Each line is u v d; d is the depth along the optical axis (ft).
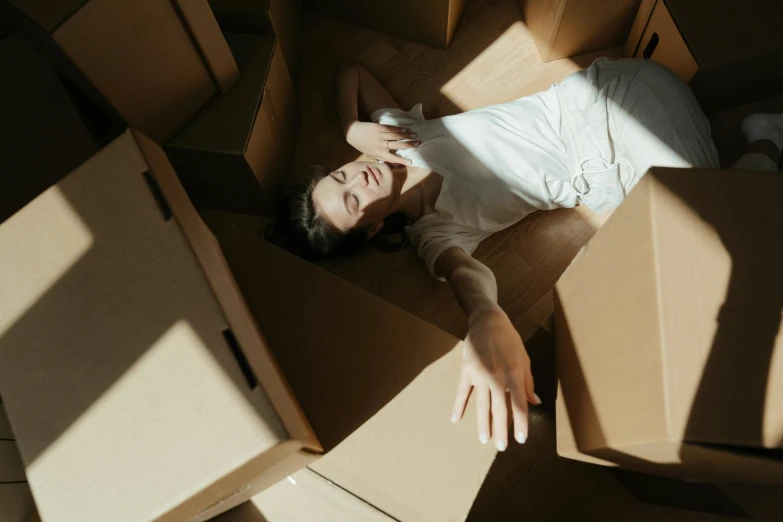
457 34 5.86
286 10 5.26
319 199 4.66
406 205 4.86
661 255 2.42
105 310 2.14
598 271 3.00
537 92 5.45
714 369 2.26
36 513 3.55
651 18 4.94
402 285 5.10
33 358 2.15
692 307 2.34
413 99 5.69
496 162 4.78
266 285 3.60
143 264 2.14
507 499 4.45
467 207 4.74
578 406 3.27
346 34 5.99
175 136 4.43
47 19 3.20
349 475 3.14
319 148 5.59
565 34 5.32
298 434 2.09
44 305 2.19
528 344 4.38
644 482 3.98
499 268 5.08
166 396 2.03
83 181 2.23
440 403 3.25
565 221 5.15
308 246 4.99
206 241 2.36
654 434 2.35
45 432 2.10
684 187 2.49
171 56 3.95
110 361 2.10
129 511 1.98
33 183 4.02
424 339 3.40
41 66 4.30
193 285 2.09
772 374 2.22
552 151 4.75
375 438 3.18
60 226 2.23
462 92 5.68
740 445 2.20
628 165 4.46
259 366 2.10
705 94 4.83
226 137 4.39
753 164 4.44
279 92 4.94
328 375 3.32
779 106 5.00
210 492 2.06
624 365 2.64
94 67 3.52
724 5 4.57
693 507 3.88
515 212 4.85
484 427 3.13
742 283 2.34
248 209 5.27
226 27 4.82
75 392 2.11
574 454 3.47
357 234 4.84
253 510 3.25
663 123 4.27
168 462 1.99
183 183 4.86
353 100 5.30
